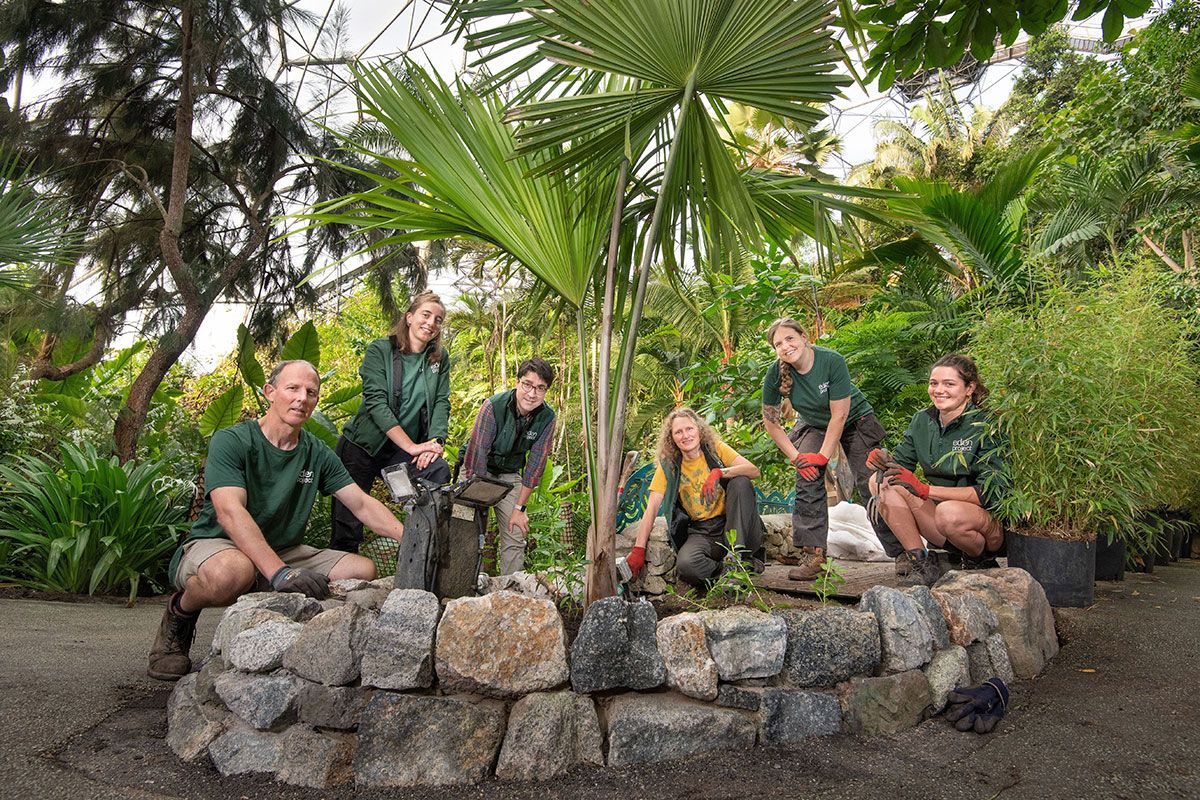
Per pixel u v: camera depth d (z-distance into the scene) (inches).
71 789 81.4
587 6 98.3
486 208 118.3
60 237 270.7
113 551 214.1
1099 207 421.7
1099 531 160.2
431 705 88.3
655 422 618.8
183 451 305.7
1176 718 99.4
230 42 356.5
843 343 399.5
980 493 147.4
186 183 349.7
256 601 104.0
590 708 92.7
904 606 107.8
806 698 97.7
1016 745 93.9
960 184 987.3
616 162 114.8
